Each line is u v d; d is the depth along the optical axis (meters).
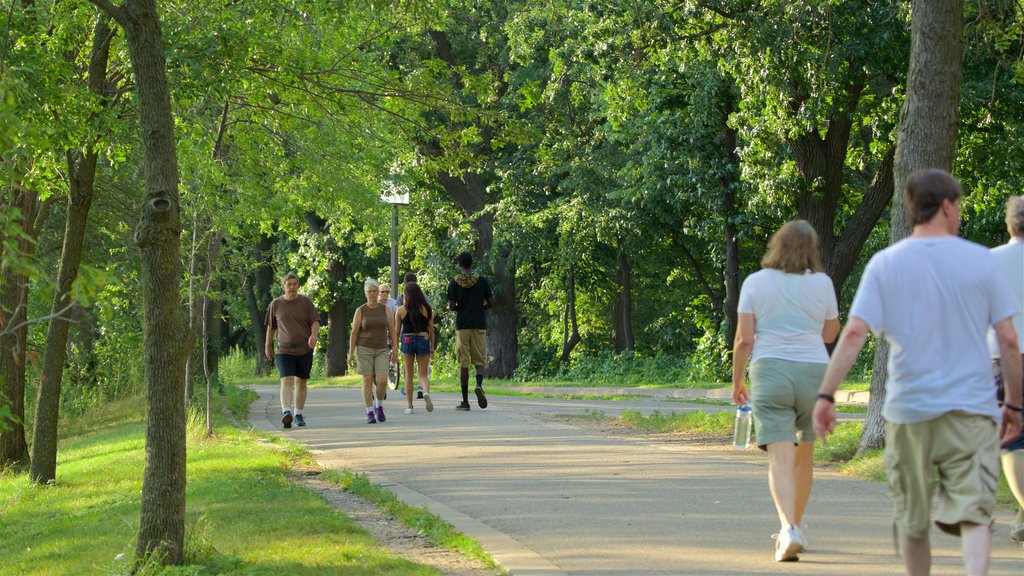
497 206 57.75
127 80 20.59
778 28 27.91
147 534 11.02
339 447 21.00
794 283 10.56
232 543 11.84
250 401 35.53
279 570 10.31
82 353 46.72
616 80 34.03
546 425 24.27
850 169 46.28
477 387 28.64
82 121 18.59
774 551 10.88
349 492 15.77
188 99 19.11
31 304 32.19
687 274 64.12
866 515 12.62
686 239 57.19
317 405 32.88
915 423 7.73
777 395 10.45
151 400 11.10
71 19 20.12
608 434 22.31
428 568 10.33
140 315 41.81
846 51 29.48
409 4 22.97
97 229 39.00
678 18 30.17
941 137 16.52
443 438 21.92
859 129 39.75
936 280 7.73
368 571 10.15
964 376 7.66
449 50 53.44
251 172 28.55
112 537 13.55
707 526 12.17
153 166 11.21
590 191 53.06
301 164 30.05
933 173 7.95
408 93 20.78
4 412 10.16
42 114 17.84
